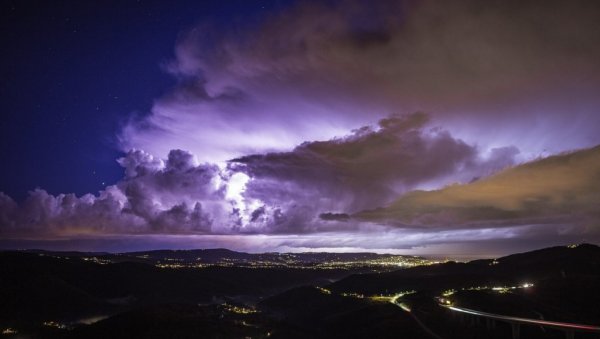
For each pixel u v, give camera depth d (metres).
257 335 181.25
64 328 198.88
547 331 155.62
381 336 180.50
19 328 195.00
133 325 173.88
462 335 166.88
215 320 191.62
